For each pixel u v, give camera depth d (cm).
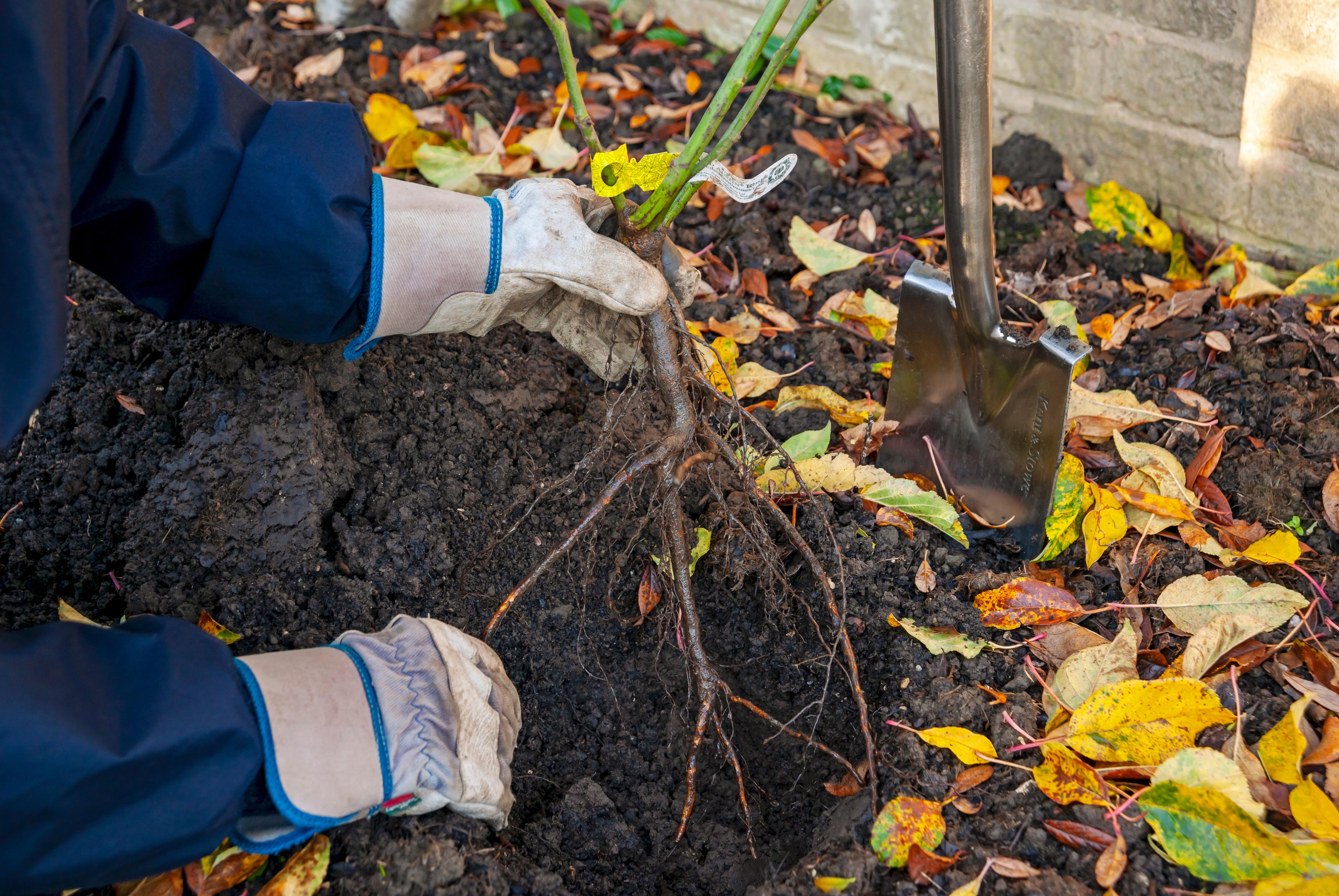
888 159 218
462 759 105
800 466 149
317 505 134
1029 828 108
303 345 141
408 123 218
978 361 137
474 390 154
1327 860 99
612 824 124
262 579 129
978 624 132
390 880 104
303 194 109
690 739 136
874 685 132
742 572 139
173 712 90
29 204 84
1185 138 193
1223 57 182
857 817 115
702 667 123
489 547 138
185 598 129
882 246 200
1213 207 195
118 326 154
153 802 90
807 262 189
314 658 105
